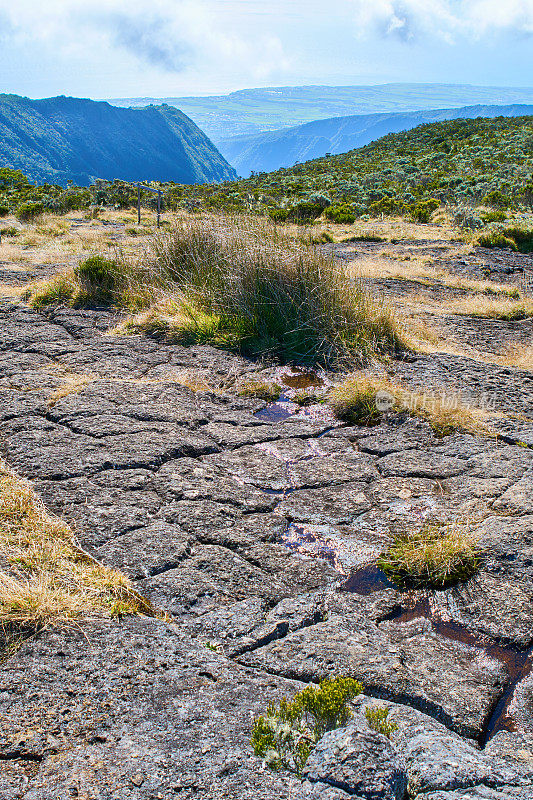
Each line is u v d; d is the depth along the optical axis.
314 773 1.69
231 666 2.20
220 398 4.90
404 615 2.64
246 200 37.69
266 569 2.85
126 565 2.77
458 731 2.03
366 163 67.38
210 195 42.91
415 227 20.33
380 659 2.30
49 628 2.33
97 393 4.77
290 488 3.62
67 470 3.60
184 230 8.11
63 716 1.94
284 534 3.18
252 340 6.20
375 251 14.12
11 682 2.06
